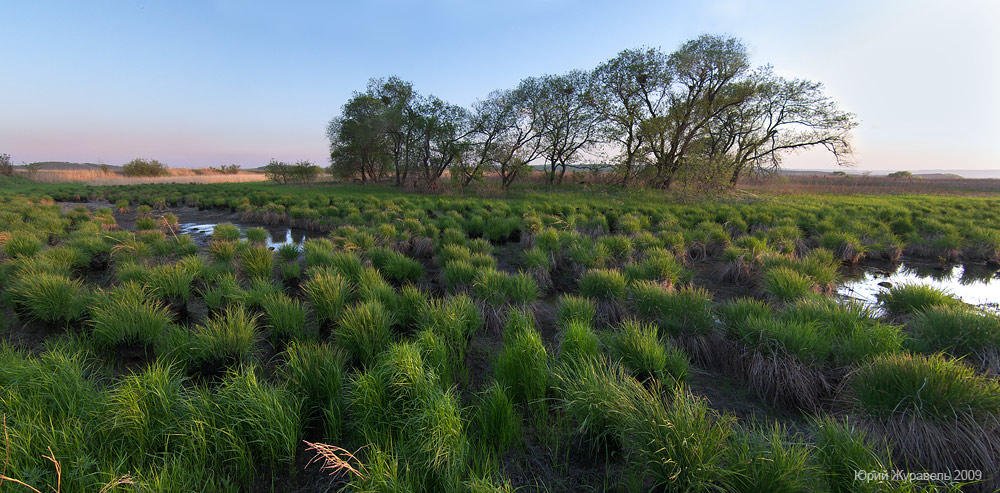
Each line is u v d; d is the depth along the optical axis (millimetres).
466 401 3334
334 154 38438
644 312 4668
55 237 9469
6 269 5648
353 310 4238
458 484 2127
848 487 2100
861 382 2883
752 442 2375
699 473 2082
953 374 2609
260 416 2527
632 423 2422
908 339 3635
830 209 14484
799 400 3361
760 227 11859
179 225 13688
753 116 24359
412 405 2664
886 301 5145
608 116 26031
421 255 9359
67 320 4340
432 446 2281
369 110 30734
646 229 11195
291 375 3061
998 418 2510
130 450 2342
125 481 1873
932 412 2570
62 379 2652
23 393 2523
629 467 2500
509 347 3543
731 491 2064
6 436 1946
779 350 3537
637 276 6105
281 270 6621
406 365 2771
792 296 5309
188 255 6953
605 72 25375
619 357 3467
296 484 2434
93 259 7195
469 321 4305
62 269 6000
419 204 17203
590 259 7125
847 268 8438
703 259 8906
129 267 5688
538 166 31953
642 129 23266
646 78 24484
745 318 4012
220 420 2504
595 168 28516
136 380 2486
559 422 2930
